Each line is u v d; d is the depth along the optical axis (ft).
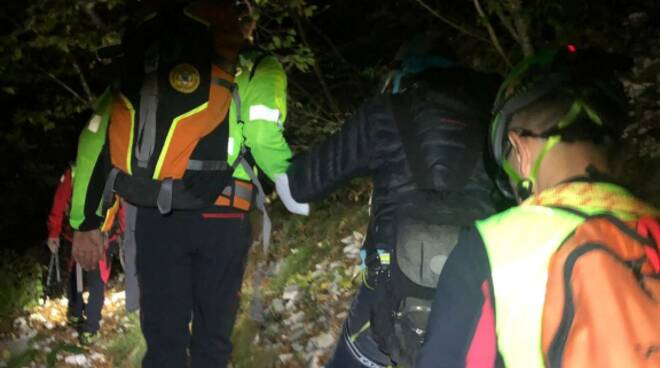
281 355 17.72
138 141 11.77
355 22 40.70
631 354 4.45
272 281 23.04
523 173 5.61
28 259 33.47
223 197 12.21
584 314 4.64
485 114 9.19
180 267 12.51
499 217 5.33
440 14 29.30
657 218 4.98
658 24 29.30
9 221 48.52
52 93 35.96
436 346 5.32
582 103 5.37
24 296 30.07
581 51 5.68
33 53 31.45
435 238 8.68
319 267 23.34
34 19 27.91
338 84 35.45
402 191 9.19
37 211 49.78
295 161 10.57
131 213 12.50
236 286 12.89
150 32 11.93
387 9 37.65
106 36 28.32
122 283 32.07
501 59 28.25
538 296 4.88
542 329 4.80
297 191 10.14
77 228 12.84
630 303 4.58
